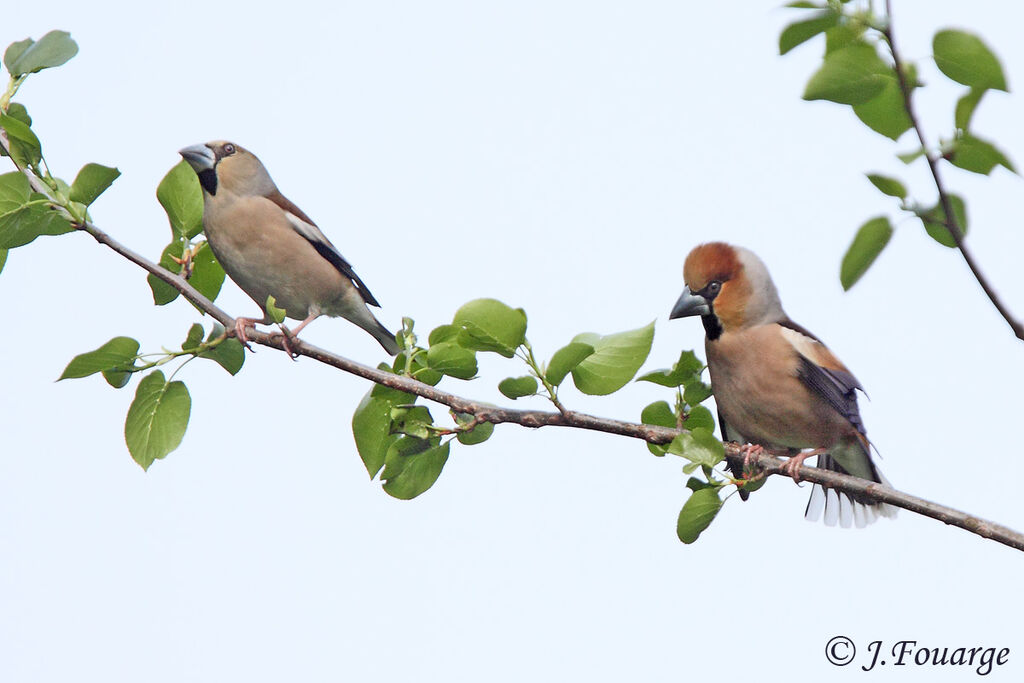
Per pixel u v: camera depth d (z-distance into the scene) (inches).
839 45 275.9
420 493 404.8
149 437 406.3
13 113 421.4
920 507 374.0
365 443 394.6
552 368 371.2
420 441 397.7
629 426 382.3
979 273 279.3
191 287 435.2
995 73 263.4
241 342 421.4
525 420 383.2
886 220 292.4
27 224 395.2
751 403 442.3
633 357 381.1
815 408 434.3
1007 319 280.2
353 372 401.4
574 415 381.1
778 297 449.1
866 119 285.6
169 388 409.1
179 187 445.7
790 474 406.3
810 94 272.2
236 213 502.3
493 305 367.6
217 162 501.0
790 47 278.8
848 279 302.5
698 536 375.9
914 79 271.4
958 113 275.0
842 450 450.0
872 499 389.4
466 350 386.6
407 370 396.8
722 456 365.7
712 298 438.9
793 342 434.3
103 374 405.1
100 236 413.1
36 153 405.7
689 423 398.0
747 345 437.4
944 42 263.9
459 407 385.1
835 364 436.1
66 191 416.2
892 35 267.0
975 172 280.7
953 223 278.5
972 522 362.0
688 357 409.4
